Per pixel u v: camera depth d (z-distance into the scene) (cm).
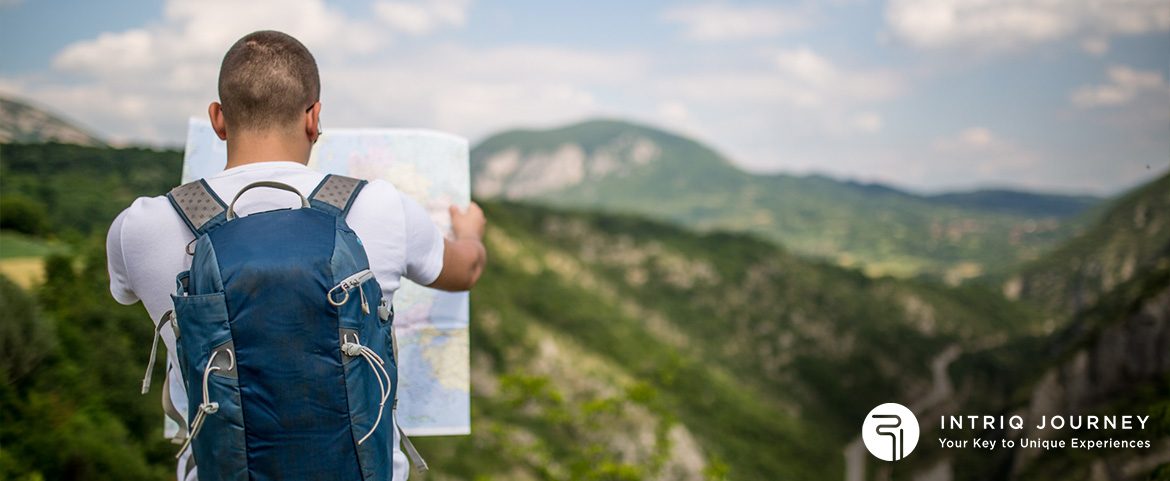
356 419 141
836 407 11231
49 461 2856
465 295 231
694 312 13075
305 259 140
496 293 10456
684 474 6712
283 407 136
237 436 136
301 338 137
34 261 3966
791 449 8925
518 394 2695
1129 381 6462
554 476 2578
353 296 143
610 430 2736
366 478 143
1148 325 6544
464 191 226
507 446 2659
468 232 217
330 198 155
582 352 9275
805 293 13738
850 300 13625
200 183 155
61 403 3139
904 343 12444
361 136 226
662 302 13450
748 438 8788
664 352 10225
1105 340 6975
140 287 152
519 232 14588
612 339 10194
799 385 11600
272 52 161
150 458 3331
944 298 14000
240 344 136
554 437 4597
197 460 143
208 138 218
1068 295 13450
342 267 143
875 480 8800
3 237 4203
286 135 162
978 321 13100
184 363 143
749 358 12188
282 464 137
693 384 9438
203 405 136
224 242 142
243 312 136
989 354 11769
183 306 140
